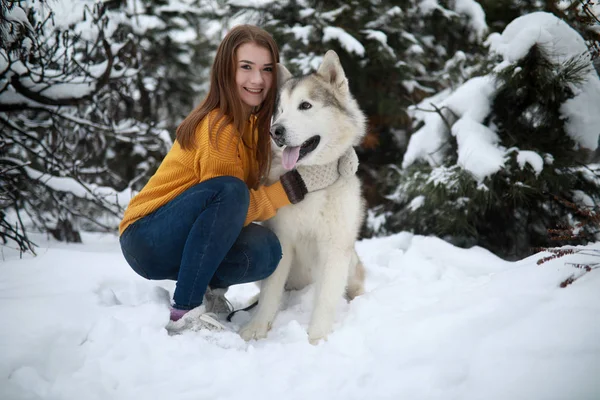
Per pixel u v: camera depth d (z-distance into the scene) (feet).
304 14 19.53
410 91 19.51
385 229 15.71
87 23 15.34
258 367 5.64
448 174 12.61
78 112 16.01
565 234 6.96
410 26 20.56
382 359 5.57
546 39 11.68
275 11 20.30
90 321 6.08
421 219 13.79
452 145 13.69
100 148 19.36
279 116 7.86
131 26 20.53
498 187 12.24
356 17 19.65
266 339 7.03
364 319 7.01
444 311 6.05
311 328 7.08
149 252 6.59
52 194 13.89
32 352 5.33
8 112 13.50
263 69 7.39
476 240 13.11
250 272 7.07
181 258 6.68
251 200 7.28
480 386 4.63
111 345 5.68
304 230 8.11
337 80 8.59
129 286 8.23
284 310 8.38
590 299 5.18
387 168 19.10
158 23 22.90
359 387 5.10
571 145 12.53
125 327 5.96
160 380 5.27
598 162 15.14
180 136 6.70
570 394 4.19
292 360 5.87
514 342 4.99
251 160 7.49
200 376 5.35
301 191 7.57
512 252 13.29
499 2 18.81
